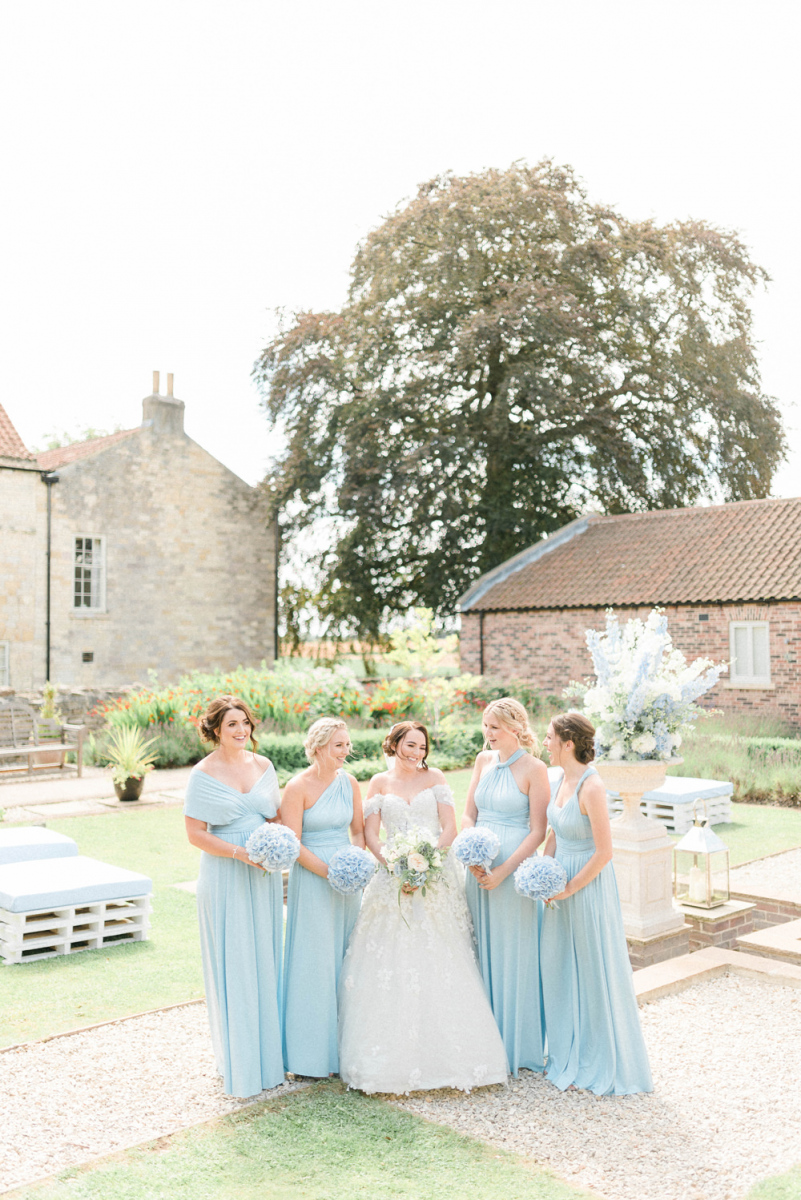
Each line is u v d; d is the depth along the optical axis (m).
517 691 22.95
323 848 4.98
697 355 30.69
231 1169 3.89
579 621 23.66
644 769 6.87
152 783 15.55
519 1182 3.78
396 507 28.45
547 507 30.05
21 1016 5.82
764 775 14.41
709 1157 3.99
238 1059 4.60
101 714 19.00
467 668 25.91
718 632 21.23
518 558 26.53
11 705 18.09
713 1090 4.68
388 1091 4.62
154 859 10.18
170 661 29.17
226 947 4.68
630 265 30.11
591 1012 4.84
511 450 29.20
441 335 29.41
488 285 29.09
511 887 5.03
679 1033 5.43
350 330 29.94
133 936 7.54
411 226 29.36
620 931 4.91
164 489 29.17
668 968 6.38
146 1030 5.54
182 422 29.66
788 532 22.53
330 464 30.81
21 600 25.78
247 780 4.93
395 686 20.61
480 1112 4.47
